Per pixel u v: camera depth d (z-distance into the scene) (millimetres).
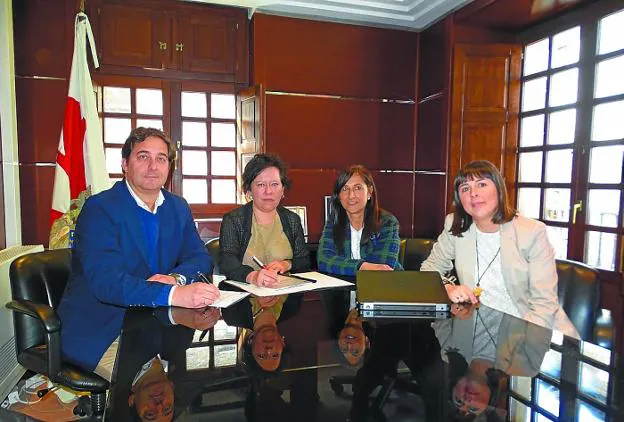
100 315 1491
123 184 1617
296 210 3299
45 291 1701
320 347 888
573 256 2682
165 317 1124
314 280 1602
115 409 625
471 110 3100
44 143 2912
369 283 1258
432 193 3432
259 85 3055
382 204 3670
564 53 2809
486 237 1616
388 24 3535
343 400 648
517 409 624
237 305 1248
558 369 779
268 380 722
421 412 616
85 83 2576
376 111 3598
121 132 3107
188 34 3189
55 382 1438
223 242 1891
